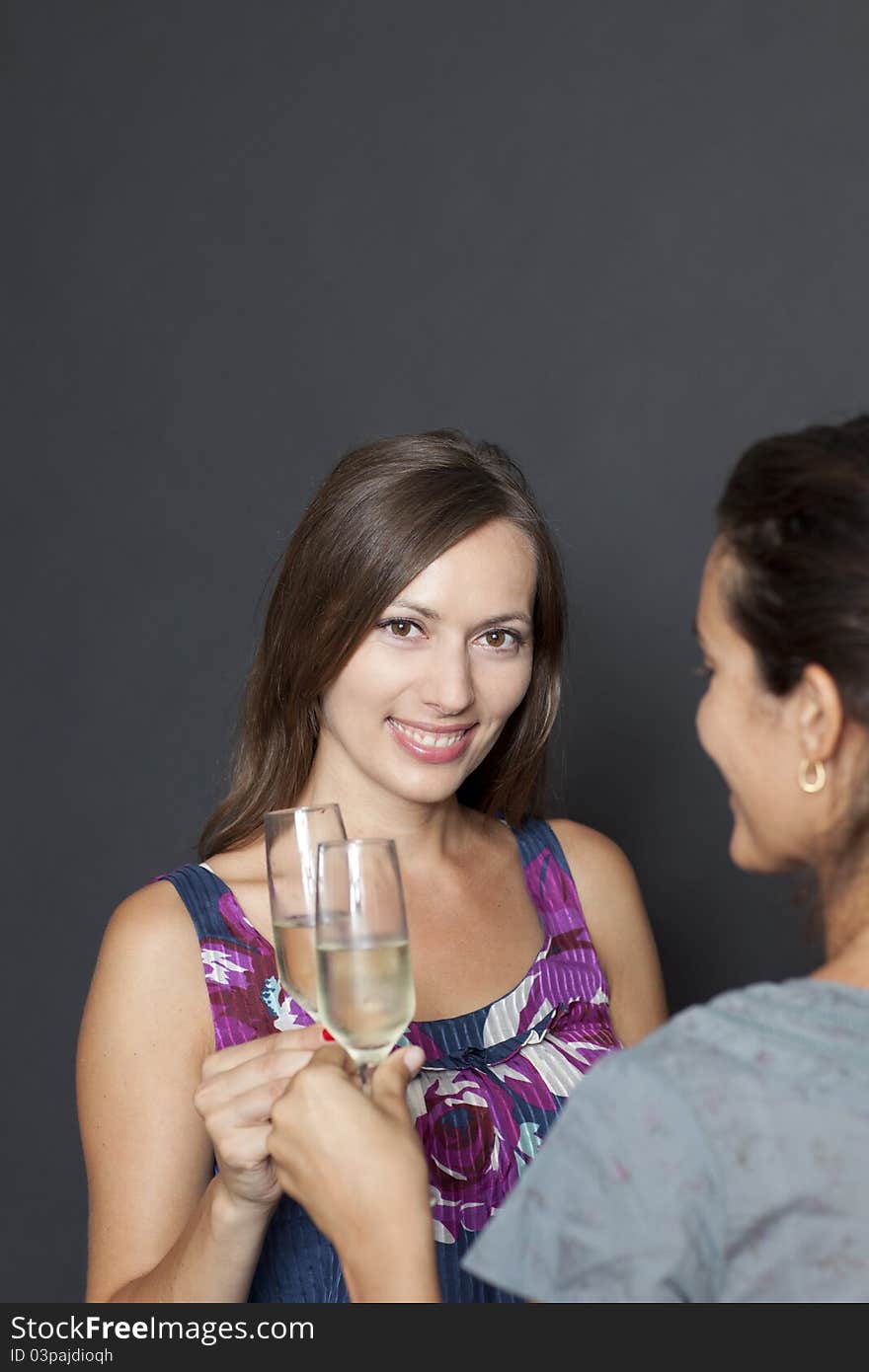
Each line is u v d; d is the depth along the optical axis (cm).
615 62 288
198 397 314
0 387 324
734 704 100
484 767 201
